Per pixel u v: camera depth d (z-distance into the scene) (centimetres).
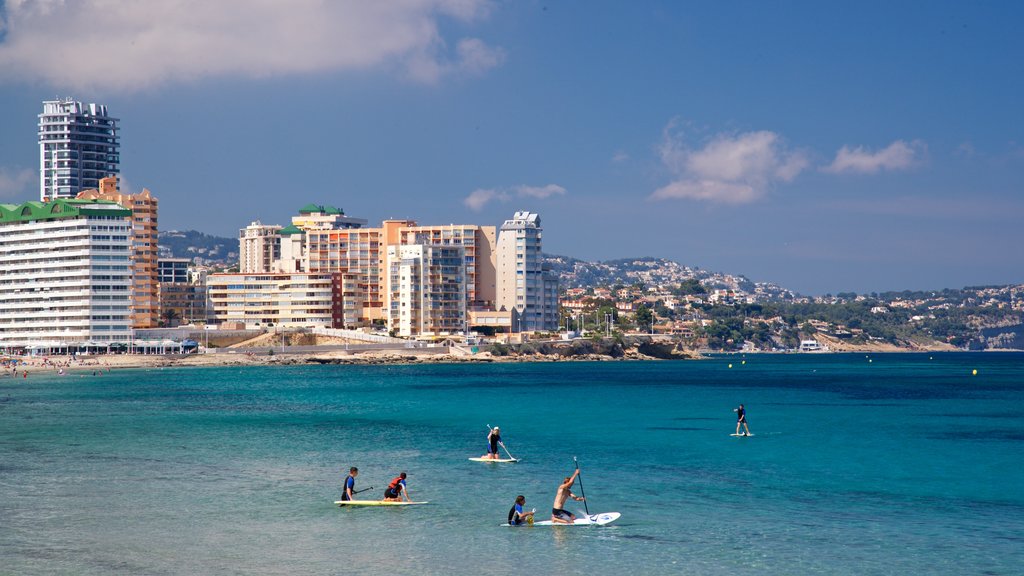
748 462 9381
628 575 5478
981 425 13100
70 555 5888
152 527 6581
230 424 13300
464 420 13962
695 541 6178
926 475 8569
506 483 8206
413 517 6881
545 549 6009
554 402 17850
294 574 5500
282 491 7881
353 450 10356
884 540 6178
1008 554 5850
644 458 9694
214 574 5509
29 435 11838
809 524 6606
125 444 10900
